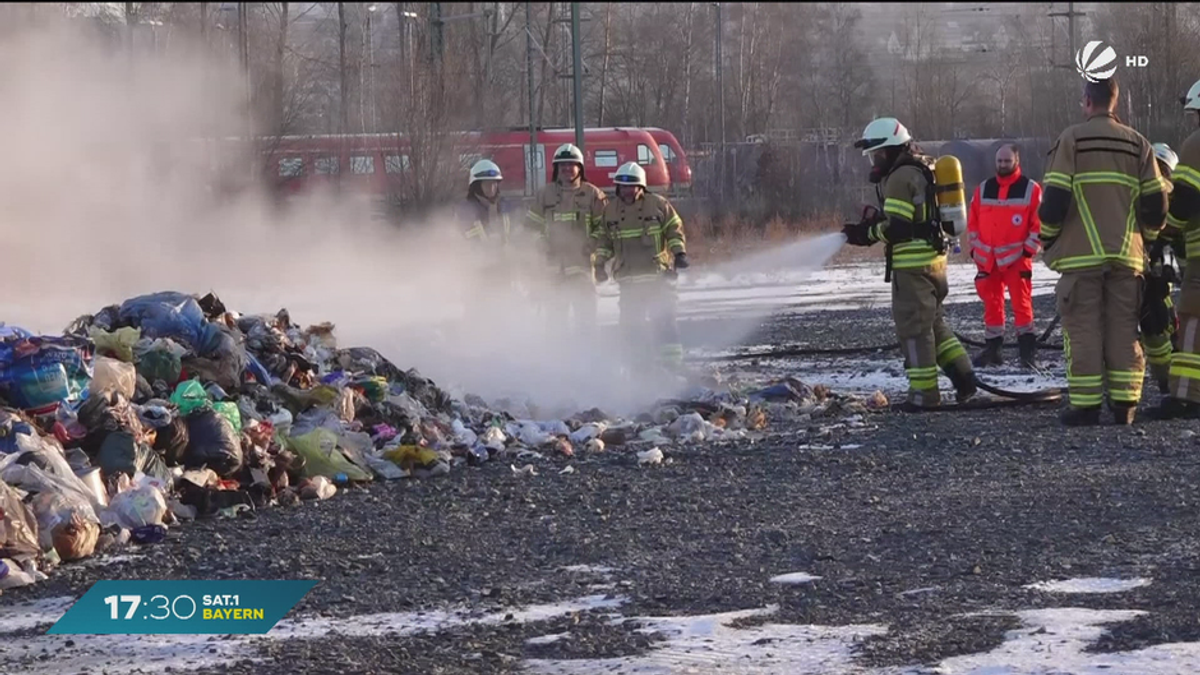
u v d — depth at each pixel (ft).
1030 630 32.58
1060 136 61.57
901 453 57.06
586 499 50.90
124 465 49.52
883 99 468.75
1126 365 61.16
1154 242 67.15
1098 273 60.59
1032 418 65.21
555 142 279.69
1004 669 30.12
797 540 42.93
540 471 57.77
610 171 286.66
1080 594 35.35
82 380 52.37
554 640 33.99
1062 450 55.52
